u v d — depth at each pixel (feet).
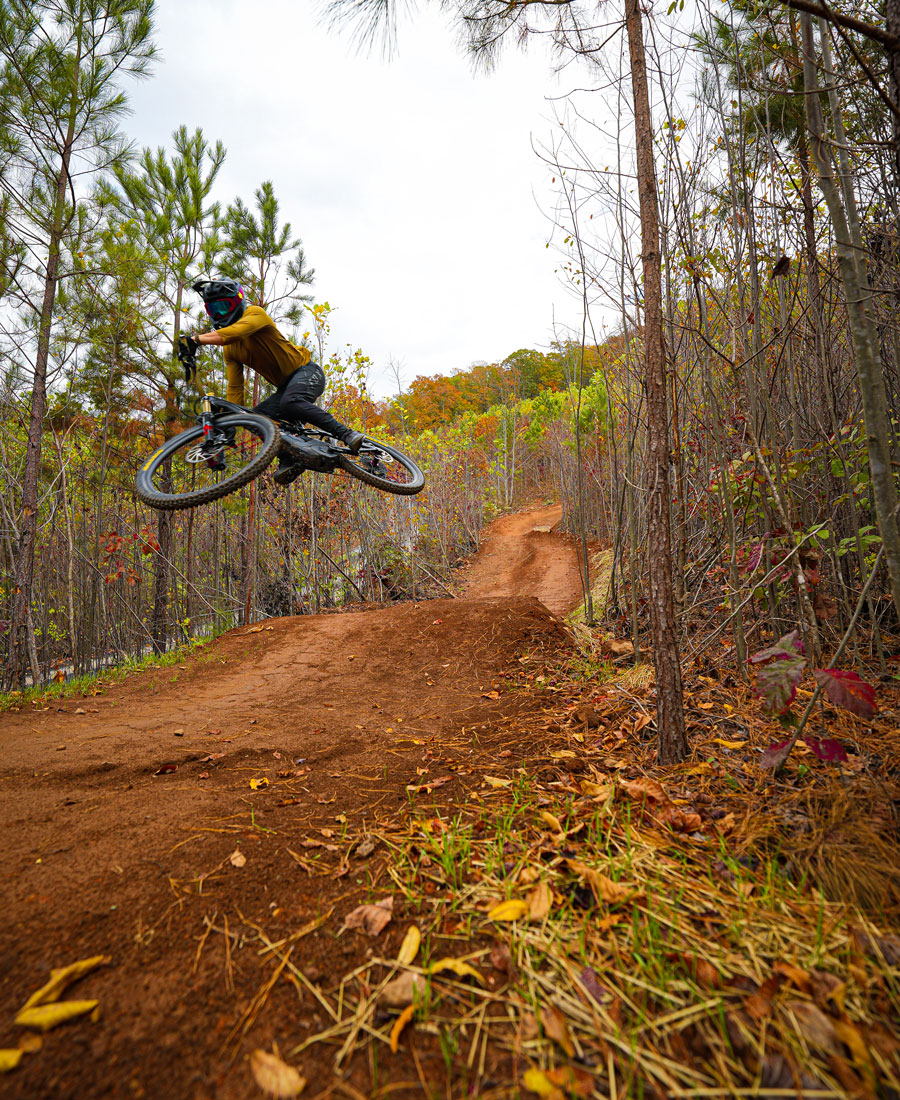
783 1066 4.30
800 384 15.20
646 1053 4.47
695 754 10.14
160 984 5.20
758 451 10.69
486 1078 4.33
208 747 13.11
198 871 7.06
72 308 27.63
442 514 52.49
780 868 6.77
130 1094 4.18
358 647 24.36
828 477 12.75
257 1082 4.26
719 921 5.90
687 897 6.31
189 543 37.04
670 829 7.80
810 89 7.22
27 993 5.06
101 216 28.02
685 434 18.06
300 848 7.70
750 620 15.47
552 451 81.51
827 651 13.21
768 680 7.61
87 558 32.42
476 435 94.58
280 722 15.70
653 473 10.29
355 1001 5.07
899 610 7.13
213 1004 5.00
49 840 7.87
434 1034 4.74
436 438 59.72
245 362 13.44
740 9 11.51
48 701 20.63
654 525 10.28
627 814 7.91
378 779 10.54
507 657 21.95
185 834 8.05
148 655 32.17
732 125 13.17
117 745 13.39
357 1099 4.16
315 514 40.27
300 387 13.39
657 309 10.27
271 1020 4.85
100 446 34.65
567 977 5.25
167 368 32.99
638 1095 4.12
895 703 10.39
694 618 17.58
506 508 83.15
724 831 7.62
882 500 7.19
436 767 11.11
